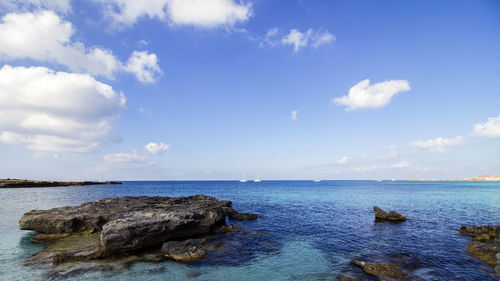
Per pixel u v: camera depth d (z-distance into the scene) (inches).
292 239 887.7
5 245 778.2
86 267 599.5
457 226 1103.6
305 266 626.5
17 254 691.4
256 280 542.6
